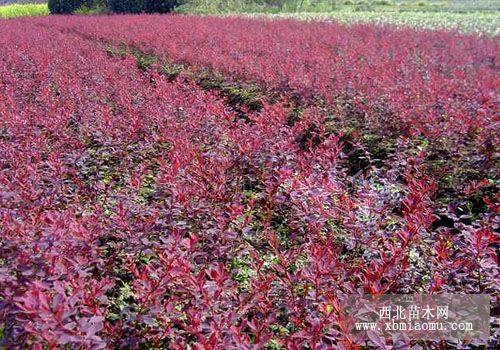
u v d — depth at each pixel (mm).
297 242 4023
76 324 2549
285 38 13531
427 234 3486
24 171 4578
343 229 3953
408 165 4867
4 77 8961
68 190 4523
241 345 2539
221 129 5785
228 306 2945
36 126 6051
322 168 4836
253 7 28141
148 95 7344
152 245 3609
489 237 3133
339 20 20328
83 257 3221
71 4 32094
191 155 4832
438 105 6574
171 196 4035
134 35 14250
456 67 9930
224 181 4352
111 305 3459
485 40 13367
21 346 2701
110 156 5406
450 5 32500
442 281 2977
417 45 12523
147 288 2951
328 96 7016
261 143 4949
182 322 3031
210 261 3547
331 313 2738
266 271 3738
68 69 9469
